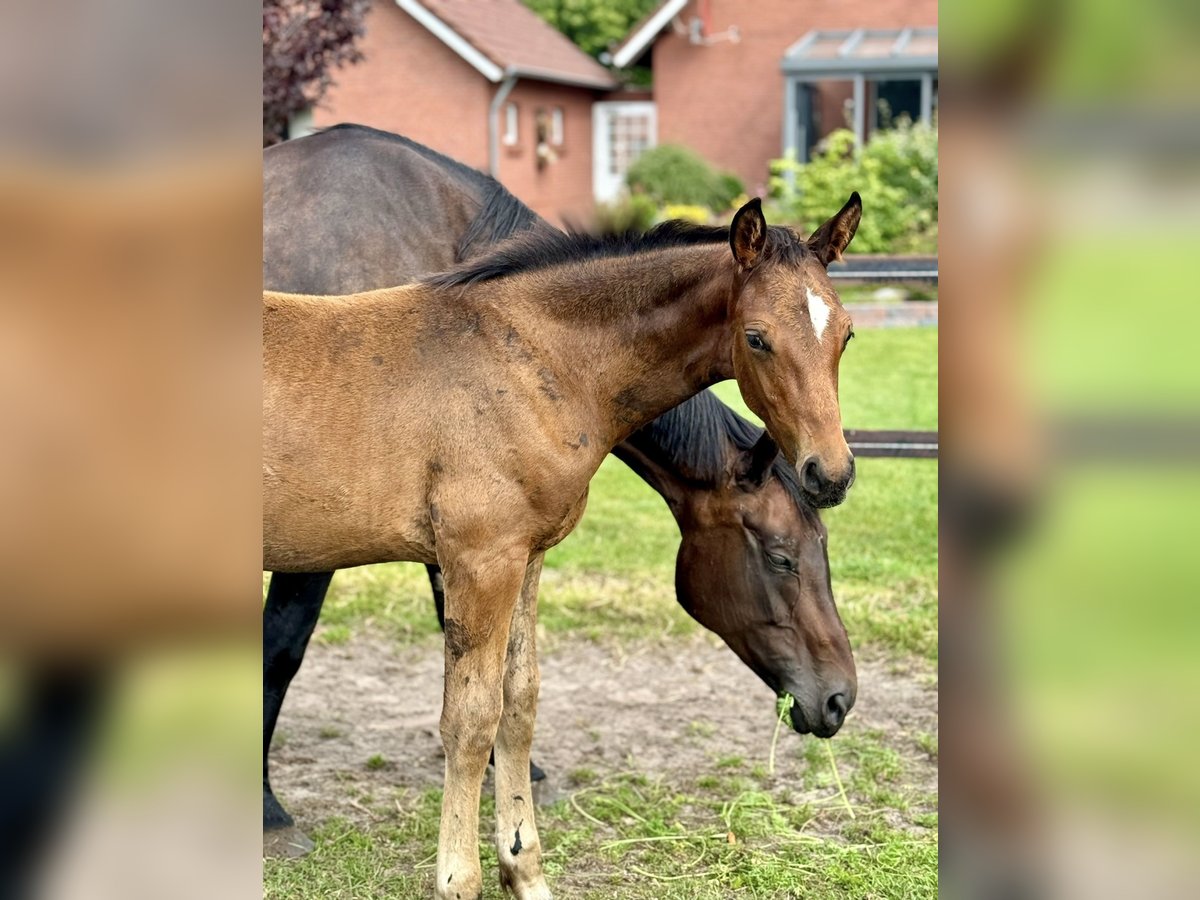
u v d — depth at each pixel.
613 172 22.47
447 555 2.60
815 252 2.45
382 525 2.61
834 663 3.18
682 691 4.52
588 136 22.22
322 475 2.56
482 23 19.08
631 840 3.35
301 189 3.36
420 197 3.38
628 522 6.29
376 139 3.46
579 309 2.65
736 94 19.31
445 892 2.69
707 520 3.16
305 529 2.61
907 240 13.14
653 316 2.64
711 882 3.12
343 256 3.28
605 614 5.14
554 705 4.38
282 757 3.91
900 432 5.66
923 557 5.63
